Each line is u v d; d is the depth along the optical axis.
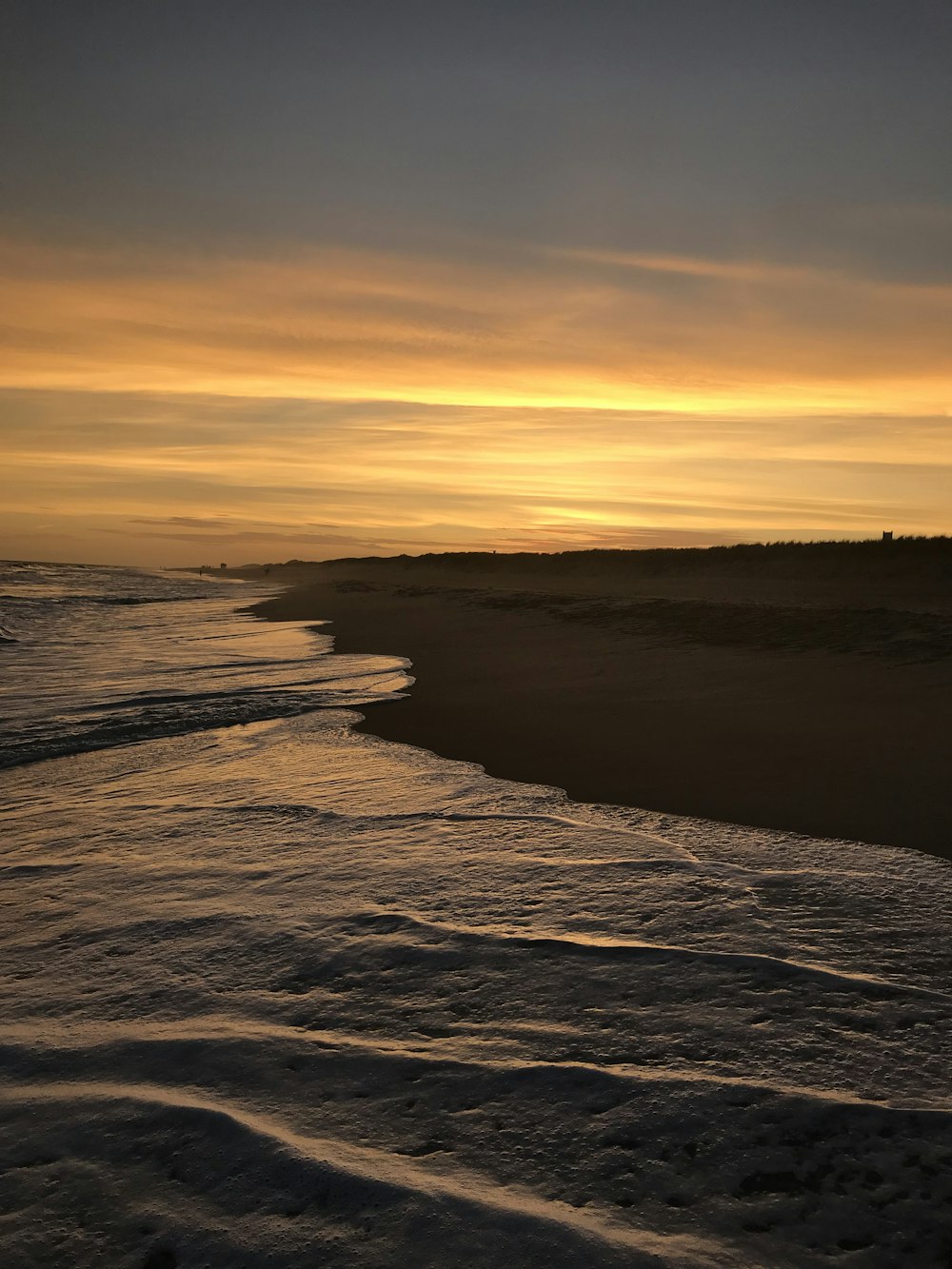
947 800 4.91
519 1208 1.82
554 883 3.77
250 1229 1.79
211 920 3.49
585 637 15.05
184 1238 1.78
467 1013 2.64
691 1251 1.70
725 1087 2.21
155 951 3.21
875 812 4.76
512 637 16.25
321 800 5.40
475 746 7.00
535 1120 2.11
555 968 2.93
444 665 12.58
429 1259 1.69
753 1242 1.72
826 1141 2.00
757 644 12.11
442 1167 1.95
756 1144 1.99
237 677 11.91
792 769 5.77
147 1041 2.55
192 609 30.44
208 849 4.46
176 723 8.45
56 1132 2.14
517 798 5.32
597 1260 1.67
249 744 7.38
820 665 9.97
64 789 6.00
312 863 4.17
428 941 3.19
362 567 83.56
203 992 2.87
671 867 3.96
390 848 4.37
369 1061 2.39
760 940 3.12
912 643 10.52
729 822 4.70
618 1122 2.08
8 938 3.40
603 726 7.61
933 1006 2.61
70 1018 2.73
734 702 8.43
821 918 3.33
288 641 17.61
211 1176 1.96
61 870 4.20
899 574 30.42
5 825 5.11
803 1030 2.48
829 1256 1.69
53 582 56.09
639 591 30.50
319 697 9.89
